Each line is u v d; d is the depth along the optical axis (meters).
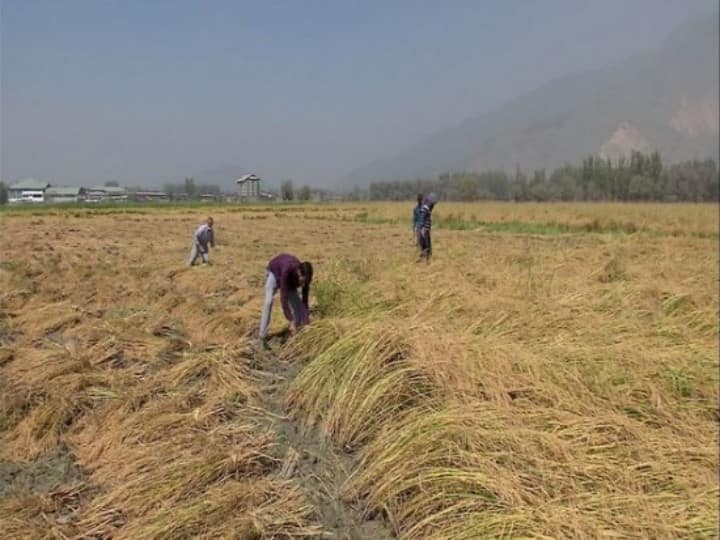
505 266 12.07
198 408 5.00
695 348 6.91
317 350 6.29
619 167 105.69
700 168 100.94
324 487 4.11
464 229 29.86
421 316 7.22
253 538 3.50
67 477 4.20
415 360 5.16
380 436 4.43
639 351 6.43
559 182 109.31
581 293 9.15
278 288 6.83
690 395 5.85
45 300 8.70
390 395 4.82
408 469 3.94
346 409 4.80
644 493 4.12
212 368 5.88
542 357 5.81
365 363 5.09
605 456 4.39
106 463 4.32
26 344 6.75
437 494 3.69
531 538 3.34
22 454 4.46
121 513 3.73
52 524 3.53
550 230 28.50
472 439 4.15
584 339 6.93
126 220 32.72
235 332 7.33
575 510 3.65
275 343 6.95
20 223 28.02
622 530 3.61
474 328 6.89
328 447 4.62
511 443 4.20
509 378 5.25
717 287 10.32
